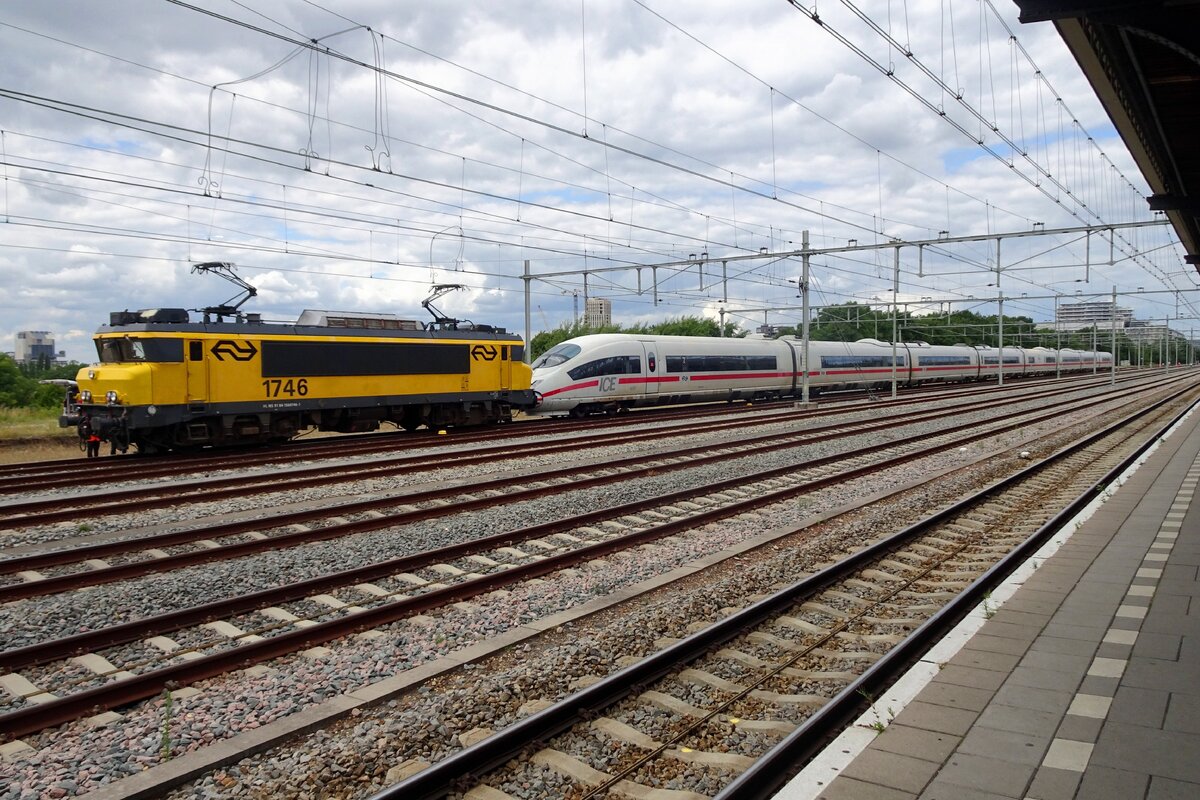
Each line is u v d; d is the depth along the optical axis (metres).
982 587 8.49
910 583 9.34
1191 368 170.75
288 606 8.62
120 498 14.77
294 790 4.99
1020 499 14.56
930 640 7.12
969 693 5.50
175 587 9.12
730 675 6.77
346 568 10.09
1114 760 4.54
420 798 4.77
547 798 4.91
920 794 4.24
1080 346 128.88
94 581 9.38
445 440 24.09
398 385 25.92
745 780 4.56
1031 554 9.99
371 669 6.85
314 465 19.16
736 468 18.25
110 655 7.30
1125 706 5.22
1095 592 7.80
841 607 8.54
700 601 8.47
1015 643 6.45
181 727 5.84
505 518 12.79
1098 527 10.89
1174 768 4.44
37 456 25.78
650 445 22.98
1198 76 9.58
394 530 12.12
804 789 4.40
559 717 5.66
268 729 5.63
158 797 4.95
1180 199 15.56
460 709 5.95
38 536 11.88
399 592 9.16
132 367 20.16
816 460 18.72
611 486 15.80
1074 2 7.02
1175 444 21.50
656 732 5.72
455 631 7.80
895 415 34.03
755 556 10.66
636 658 7.08
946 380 67.31
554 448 21.48
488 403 29.36
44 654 7.12
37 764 5.34
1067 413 36.66
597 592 9.05
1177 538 10.02
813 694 6.32
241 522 12.02
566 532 11.96
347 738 5.64
